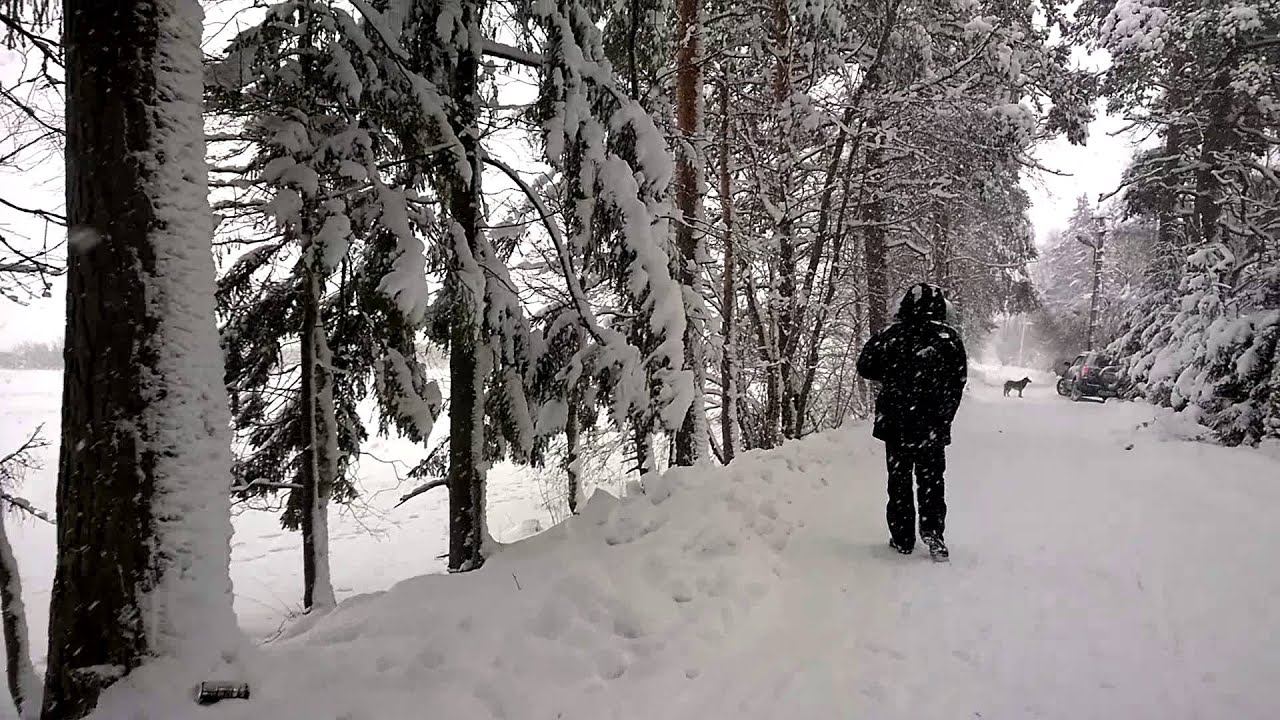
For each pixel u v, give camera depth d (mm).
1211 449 9891
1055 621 3980
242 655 3182
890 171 14109
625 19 8484
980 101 12820
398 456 21016
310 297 6699
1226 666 3428
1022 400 25031
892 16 11555
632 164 6840
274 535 14914
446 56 6188
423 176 6391
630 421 6625
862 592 4484
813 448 9266
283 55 5527
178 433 3072
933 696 3201
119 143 3004
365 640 3707
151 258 3045
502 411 6781
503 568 4867
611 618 3984
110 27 3010
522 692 3215
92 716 2766
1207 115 18172
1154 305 20172
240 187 6199
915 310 5340
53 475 14578
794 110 11211
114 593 2932
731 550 5102
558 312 7465
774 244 12703
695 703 3182
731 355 12398
